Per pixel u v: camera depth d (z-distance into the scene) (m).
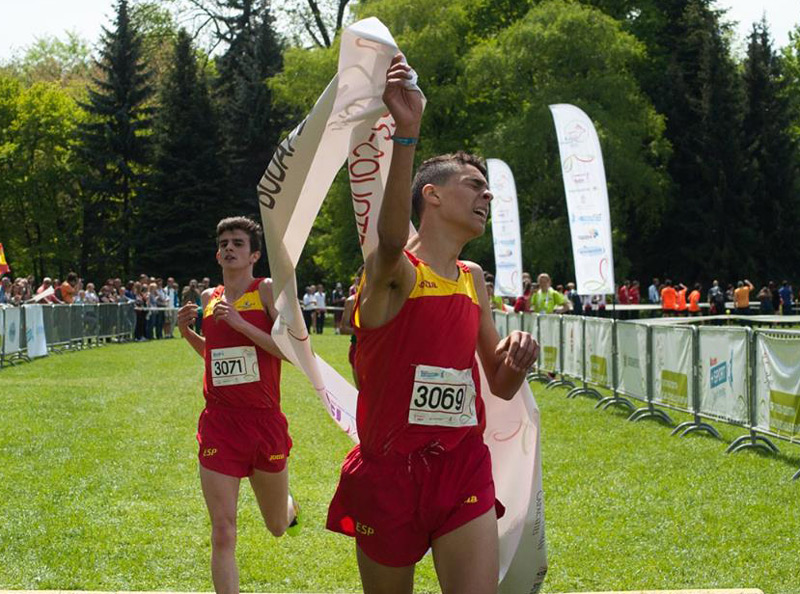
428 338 3.04
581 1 46.78
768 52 54.09
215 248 48.03
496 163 19.61
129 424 10.97
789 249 50.91
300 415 12.00
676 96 50.25
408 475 3.09
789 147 50.78
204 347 4.85
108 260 48.62
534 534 3.46
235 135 50.84
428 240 3.16
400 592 3.24
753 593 4.45
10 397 13.22
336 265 45.16
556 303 17.55
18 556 5.53
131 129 48.97
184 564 5.43
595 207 13.96
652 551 5.73
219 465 4.56
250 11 54.12
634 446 9.62
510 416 3.51
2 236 51.47
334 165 3.32
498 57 39.78
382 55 3.05
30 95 49.97
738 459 8.82
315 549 5.82
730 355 9.53
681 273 50.69
